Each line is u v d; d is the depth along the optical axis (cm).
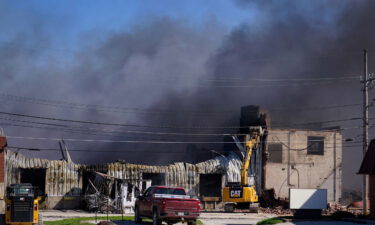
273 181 5638
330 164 5806
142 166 4994
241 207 4744
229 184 4850
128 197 4544
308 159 5759
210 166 5259
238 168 5375
